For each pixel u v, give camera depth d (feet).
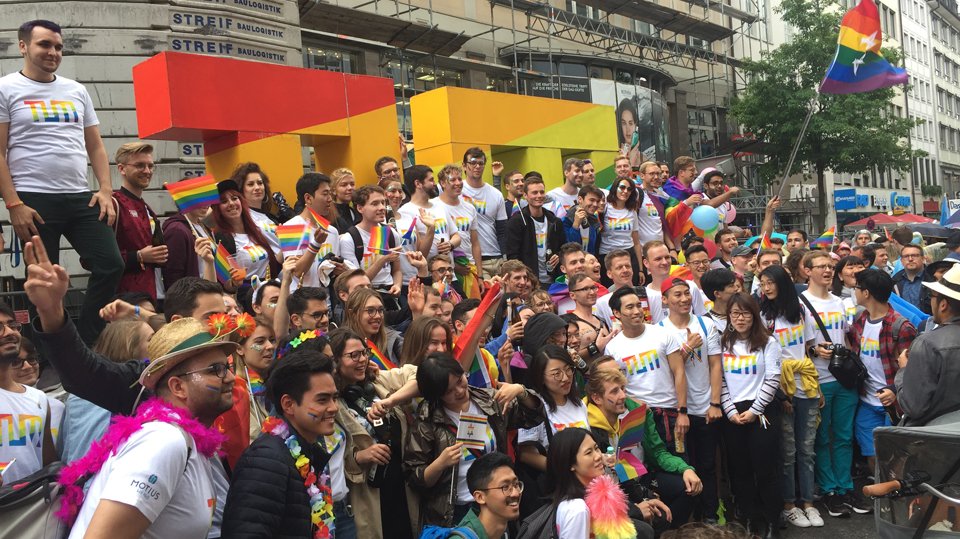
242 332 10.36
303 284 20.92
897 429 12.23
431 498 13.76
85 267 18.24
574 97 77.56
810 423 21.31
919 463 12.05
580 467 13.21
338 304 20.10
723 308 20.89
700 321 20.44
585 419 16.34
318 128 28.96
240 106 26.68
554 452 13.41
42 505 9.27
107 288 18.16
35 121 17.31
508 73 77.87
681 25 96.94
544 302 19.95
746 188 110.01
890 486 12.14
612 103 80.69
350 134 30.04
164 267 19.25
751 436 19.71
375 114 30.96
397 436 14.16
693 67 106.22
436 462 13.52
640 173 33.86
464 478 14.02
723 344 20.13
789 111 90.68
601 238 29.32
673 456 18.37
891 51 93.15
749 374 19.76
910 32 173.99
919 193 170.91
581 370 17.53
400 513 14.07
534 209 27.02
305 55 57.82
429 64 68.74
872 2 35.06
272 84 27.63
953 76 201.87
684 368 20.03
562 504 12.95
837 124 87.30
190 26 35.53
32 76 17.60
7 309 11.69
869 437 22.07
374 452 13.14
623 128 81.56
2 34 33.99
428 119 34.91
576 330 18.75
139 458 8.48
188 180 19.69
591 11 91.30
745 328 19.72
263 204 23.08
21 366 14.21
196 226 19.88
